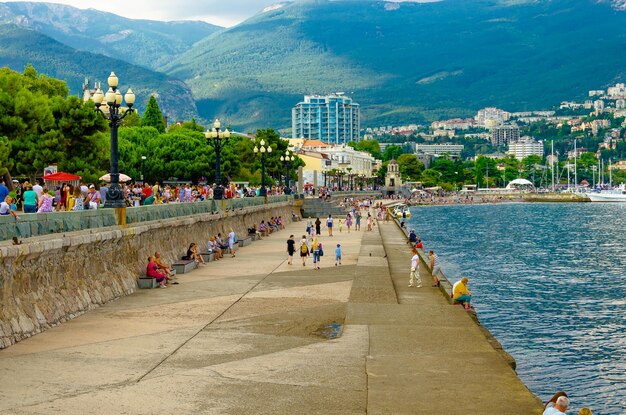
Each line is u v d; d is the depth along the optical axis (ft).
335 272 150.61
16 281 77.51
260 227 261.65
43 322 82.89
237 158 395.96
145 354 72.95
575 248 303.68
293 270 153.89
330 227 283.18
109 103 112.16
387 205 639.35
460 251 290.76
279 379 63.87
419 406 55.98
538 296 168.66
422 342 80.23
